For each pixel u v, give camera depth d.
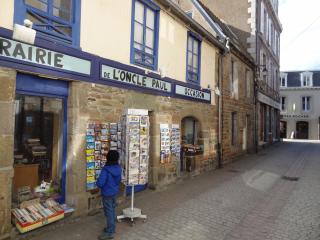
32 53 4.87
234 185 9.05
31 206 5.14
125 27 6.96
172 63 8.99
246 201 7.32
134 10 7.34
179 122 9.29
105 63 6.30
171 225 5.61
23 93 5.04
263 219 6.03
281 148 21.83
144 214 6.19
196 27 10.00
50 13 5.32
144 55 7.79
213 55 11.77
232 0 19.28
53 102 5.73
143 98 7.56
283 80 37.25
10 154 4.60
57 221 5.32
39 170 5.71
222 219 6.00
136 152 5.77
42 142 5.72
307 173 11.45
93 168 6.02
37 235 4.94
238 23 19.00
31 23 4.70
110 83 6.46
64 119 5.78
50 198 5.57
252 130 17.86
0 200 4.47
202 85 10.86
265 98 21.52
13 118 4.66
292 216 6.23
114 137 6.49
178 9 8.74
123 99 6.84
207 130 11.24
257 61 18.89
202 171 10.87
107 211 4.96
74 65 5.60
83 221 5.64
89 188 5.93
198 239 5.00
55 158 5.88
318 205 7.05
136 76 7.26
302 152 19.00
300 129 36.38
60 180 5.81
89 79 5.95
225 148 12.99
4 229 4.51
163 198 7.42
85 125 5.88
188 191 8.19
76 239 4.85
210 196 7.71
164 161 8.46
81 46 5.80
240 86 15.36
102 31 6.29
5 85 4.53
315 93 35.53
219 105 12.29
